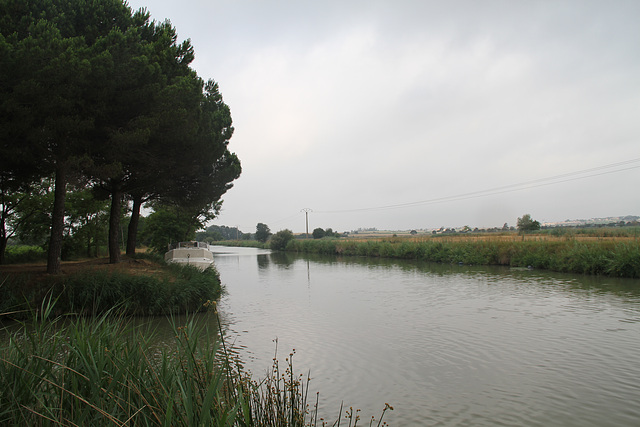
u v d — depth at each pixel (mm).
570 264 28141
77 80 12500
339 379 8344
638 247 24875
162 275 17391
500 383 8047
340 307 16656
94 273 15117
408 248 48188
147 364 4508
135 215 25609
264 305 17344
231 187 29734
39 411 3764
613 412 6672
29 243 33938
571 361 9289
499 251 35844
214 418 3354
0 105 11594
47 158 14234
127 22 16281
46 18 13898
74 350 4262
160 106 14992
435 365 9180
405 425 6258
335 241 67875
